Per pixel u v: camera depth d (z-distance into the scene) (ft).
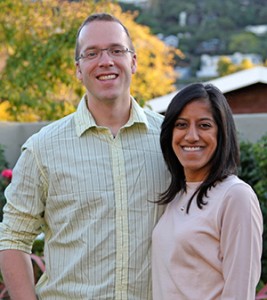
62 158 11.07
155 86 49.78
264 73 37.55
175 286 10.35
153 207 10.96
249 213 10.05
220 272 10.20
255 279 10.12
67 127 11.28
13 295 11.28
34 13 34.68
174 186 10.93
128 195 10.89
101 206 10.81
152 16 144.05
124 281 10.70
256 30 157.07
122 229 10.77
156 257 10.64
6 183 25.12
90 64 11.09
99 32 11.13
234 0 159.43
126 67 11.18
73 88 34.17
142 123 11.27
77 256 10.84
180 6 148.05
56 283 11.05
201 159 10.59
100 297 10.69
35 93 34.63
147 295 10.83
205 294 10.20
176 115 10.69
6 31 34.30
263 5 162.40
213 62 134.62
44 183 11.15
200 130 10.61
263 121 28.66
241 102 38.45
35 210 11.25
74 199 10.91
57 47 33.50
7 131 31.12
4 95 34.14
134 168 11.06
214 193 10.39
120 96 11.15
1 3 34.35
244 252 9.98
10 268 11.29
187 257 10.30
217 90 10.73
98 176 10.94
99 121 11.29
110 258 10.73
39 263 16.61
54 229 11.14
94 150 11.09
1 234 11.41
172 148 10.93
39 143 11.19
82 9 34.32
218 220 10.18
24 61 34.35
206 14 153.07
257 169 22.90
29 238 11.48
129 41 11.38
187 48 141.18
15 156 31.27
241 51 141.90
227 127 10.66
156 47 51.31
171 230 10.52
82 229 10.85
